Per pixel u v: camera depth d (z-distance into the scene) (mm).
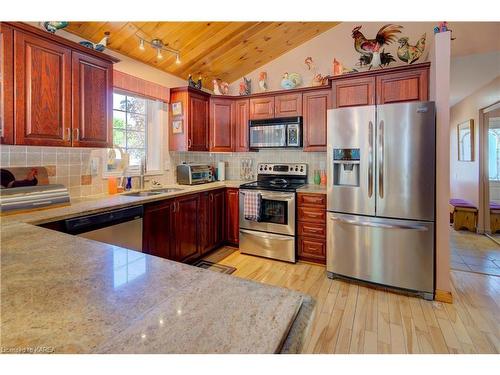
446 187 2371
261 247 3422
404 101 2828
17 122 1842
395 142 2492
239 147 3936
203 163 4133
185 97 3482
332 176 2809
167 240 2797
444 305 2328
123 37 2693
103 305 689
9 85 1800
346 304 2354
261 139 3701
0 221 1655
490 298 2434
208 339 562
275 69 4000
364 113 2611
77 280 832
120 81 2863
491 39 3213
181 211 2998
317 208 3143
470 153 4980
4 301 708
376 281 2631
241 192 3537
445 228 2381
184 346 542
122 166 2996
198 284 808
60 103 2070
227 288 783
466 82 4324
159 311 661
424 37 2830
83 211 1991
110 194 2771
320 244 3156
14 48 1816
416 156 2424
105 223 2141
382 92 2920
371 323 2068
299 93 3521
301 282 2781
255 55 3781
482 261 3324
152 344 546
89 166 2658
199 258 3361
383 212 2572
